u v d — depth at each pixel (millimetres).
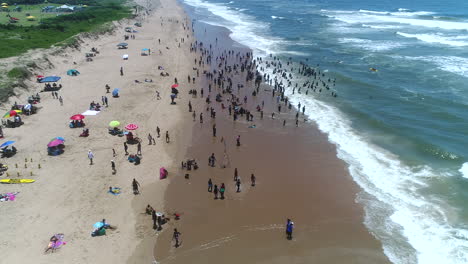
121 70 56031
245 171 31328
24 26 79562
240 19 124062
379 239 23516
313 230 24234
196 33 95250
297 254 22156
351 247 22797
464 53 70000
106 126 38562
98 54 68875
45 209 25266
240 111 43562
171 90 50375
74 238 22766
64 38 71438
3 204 25516
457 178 29953
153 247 22422
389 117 42312
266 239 23312
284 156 34094
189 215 25469
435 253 22312
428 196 27859
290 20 120938
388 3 175750
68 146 33969
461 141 36062
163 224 24453
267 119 42438
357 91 51500
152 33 91625
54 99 45188
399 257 22031
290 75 58125
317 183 29703
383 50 75062
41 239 22562
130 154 33156
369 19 119875
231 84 54062
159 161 32469
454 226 24562
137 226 24172
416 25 104688
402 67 62438
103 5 131375
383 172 31328
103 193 27453
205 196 27656
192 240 23094
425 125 39938
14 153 32219
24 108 40219
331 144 36562
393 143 36406
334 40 86750
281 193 28266
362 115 43094
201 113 40844
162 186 28750
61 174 29500
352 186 29328
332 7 162375
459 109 43781
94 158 32125
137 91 49406
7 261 20766
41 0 136250
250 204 26812
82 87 50031
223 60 67500
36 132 36406
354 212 26125
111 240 22812
